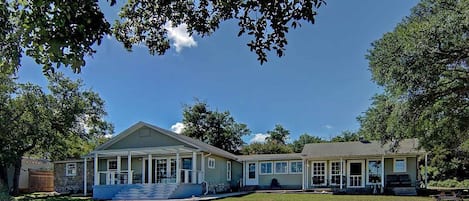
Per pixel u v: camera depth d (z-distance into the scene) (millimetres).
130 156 24578
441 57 13383
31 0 4391
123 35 6777
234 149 46562
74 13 4332
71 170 28953
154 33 6781
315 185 27188
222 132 45656
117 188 23359
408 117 15484
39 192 30844
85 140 28391
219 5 6027
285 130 59062
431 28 12742
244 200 18625
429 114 15812
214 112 46250
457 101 15453
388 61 14352
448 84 15211
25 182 32062
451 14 12492
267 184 29031
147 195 22266
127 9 6559
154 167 26781
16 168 26375
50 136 24656
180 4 6336
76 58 4426
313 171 27531
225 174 29094
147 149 24094
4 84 21375
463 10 12422
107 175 24766
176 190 22156
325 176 27156
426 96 14883
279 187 28609
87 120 27547
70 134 27078
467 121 15758
